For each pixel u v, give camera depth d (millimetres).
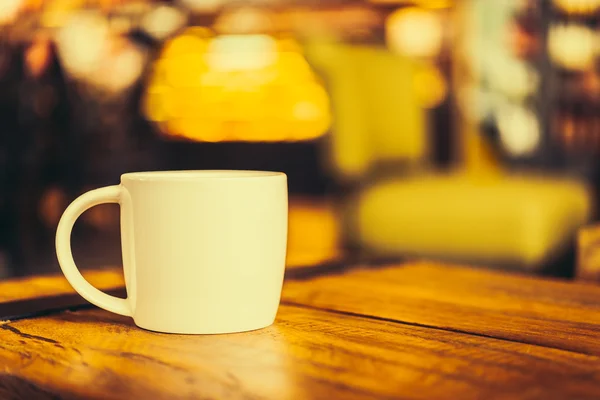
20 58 3246
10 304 650
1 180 3105
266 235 544
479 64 3357
